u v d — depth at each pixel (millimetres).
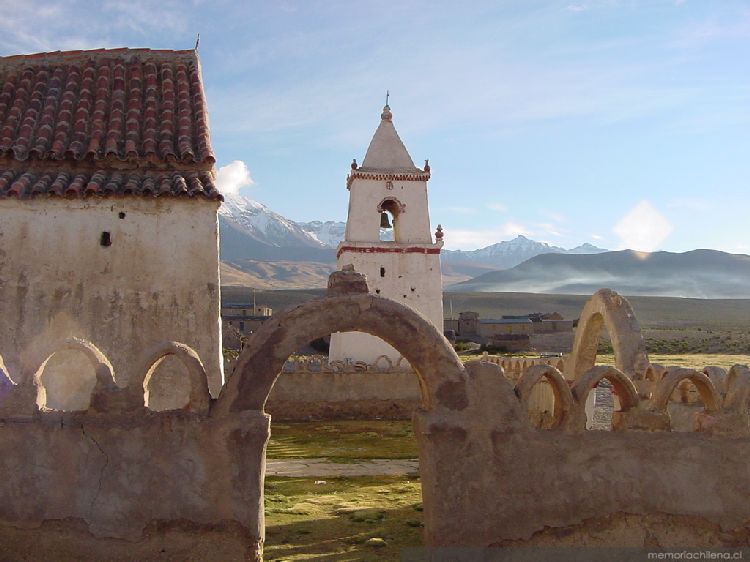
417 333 9578
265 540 10977
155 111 16375
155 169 15062
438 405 9539
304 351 68688
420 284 34344
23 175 14297
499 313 172125
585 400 9781
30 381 9188
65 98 16406
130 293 13945
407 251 34469
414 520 12141
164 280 14094
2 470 9008
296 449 20125
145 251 14125
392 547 10656
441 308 34375
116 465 9078
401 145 36312
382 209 35625
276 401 26797
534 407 20812
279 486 14859
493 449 9531
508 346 80000
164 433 9141
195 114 16469
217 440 9156
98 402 9156
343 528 11664
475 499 9438
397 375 27625
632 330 13516
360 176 35156
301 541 10953
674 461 9781
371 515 12414
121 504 9023
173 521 9047
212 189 14555
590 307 15070
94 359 9266
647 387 13039
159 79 17500
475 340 89062
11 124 15453
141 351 13812
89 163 14828
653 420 9844
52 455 9055
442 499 9391
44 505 8992
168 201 14312
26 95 16500
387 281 34188
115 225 14109
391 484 15180
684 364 54062
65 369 13539
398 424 25734
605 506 9602
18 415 9094
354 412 27250
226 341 69438
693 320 149125
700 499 9742
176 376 13781
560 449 9633
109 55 17828
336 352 33875
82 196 13969
